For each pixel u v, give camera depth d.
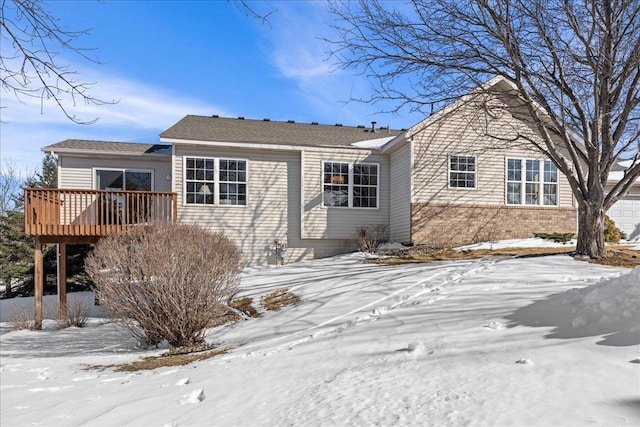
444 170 14.26
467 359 3.31
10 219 23.80
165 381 4.21
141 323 6.67
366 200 15.66
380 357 3.81
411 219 13.95
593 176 9.77
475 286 6.73
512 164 14.77
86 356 6.51
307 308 7.20
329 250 15.39
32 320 11.08
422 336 4.29
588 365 2.81
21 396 4.21
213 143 14.06
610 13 8.27
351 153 15.53
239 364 4.48
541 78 9.24
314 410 2.68
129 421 2.96
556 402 2.32
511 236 14.57
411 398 2.65
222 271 6.90
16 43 4.02
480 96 11.44
